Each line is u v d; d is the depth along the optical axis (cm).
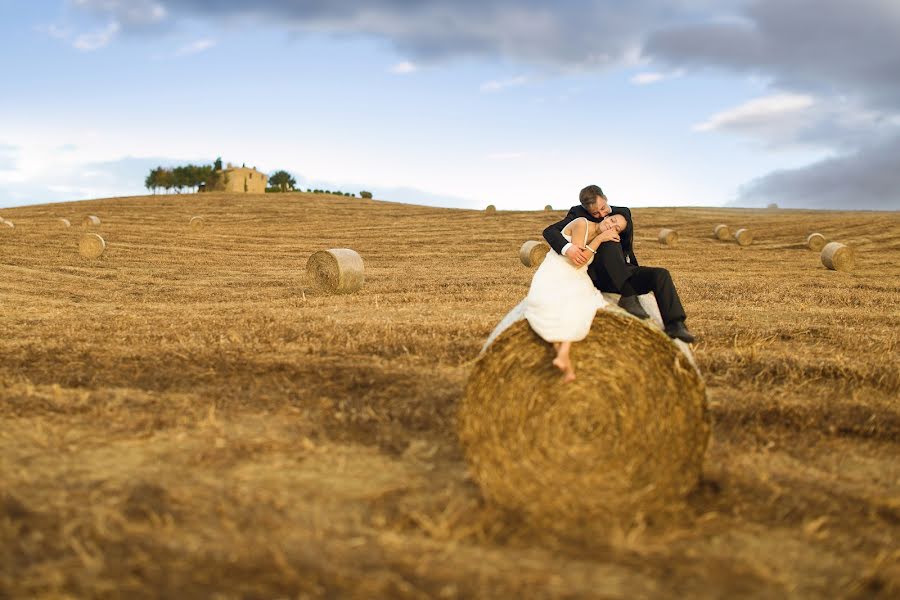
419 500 414
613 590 316
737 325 957
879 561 349
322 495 415
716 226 3303
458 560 341
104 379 670
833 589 326
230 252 2447
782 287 1480
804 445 536
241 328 909
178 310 1140
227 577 314
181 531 360
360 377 678
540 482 420
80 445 490
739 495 436
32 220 3644
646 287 481
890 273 1923
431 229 3444
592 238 467
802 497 436
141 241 2639
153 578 311
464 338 845
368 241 2922
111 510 380
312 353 767
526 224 3634
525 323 436
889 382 675
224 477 438
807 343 849
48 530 356
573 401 426
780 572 339
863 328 947
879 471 488
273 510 390
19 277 1622
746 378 700
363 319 990
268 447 495
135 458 468
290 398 618
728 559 351
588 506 417
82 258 2066
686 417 424
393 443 515
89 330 905
